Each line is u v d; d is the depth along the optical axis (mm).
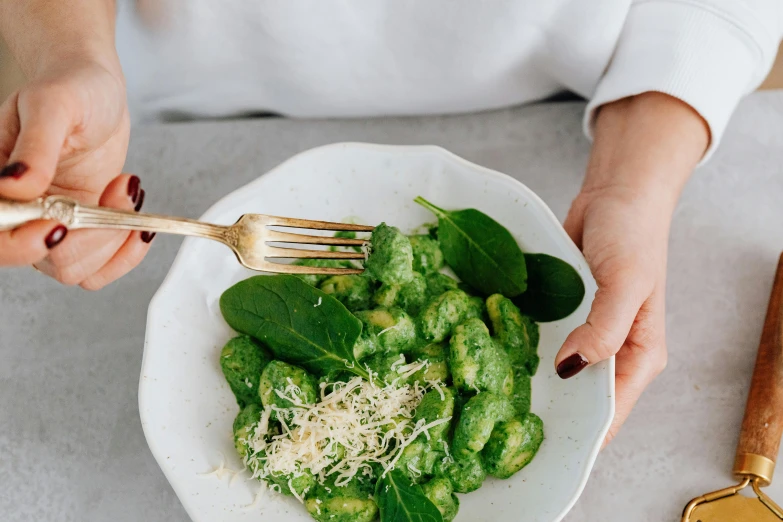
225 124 647
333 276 541
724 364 586
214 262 536
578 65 600
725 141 645
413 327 515
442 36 590
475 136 644
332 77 620
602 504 555
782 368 556
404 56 604
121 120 486
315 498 494
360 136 646
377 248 497
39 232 404
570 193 625
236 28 591
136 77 638
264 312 517
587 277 520
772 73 741
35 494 553
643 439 569
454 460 496
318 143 643
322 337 505
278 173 546
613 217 536
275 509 500
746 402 574
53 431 567
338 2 572
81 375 581
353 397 493
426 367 509
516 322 523
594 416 498
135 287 603
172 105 662
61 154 461
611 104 586
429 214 566
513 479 509
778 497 554
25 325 594
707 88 556
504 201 548
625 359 542
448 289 545
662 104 565
